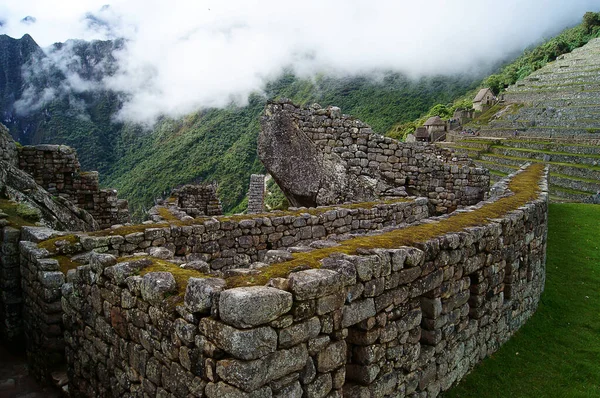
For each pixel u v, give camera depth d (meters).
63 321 5.94
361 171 15.11
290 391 3.27
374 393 4.31
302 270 3.88
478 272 6.30
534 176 16.89
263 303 3.04
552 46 91.81
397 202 12.16
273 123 15.26
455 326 5.76
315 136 15.24
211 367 3.15
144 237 7.45
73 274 5.71
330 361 3.66
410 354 4.84
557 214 18.12
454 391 5.71
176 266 4.64
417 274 4.88
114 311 4.56
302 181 15.20
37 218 8.87
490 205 8.75
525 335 7.81
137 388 4.16
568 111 53.50
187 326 3.39
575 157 38.06
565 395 5.98
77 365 5.54
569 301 9.59
